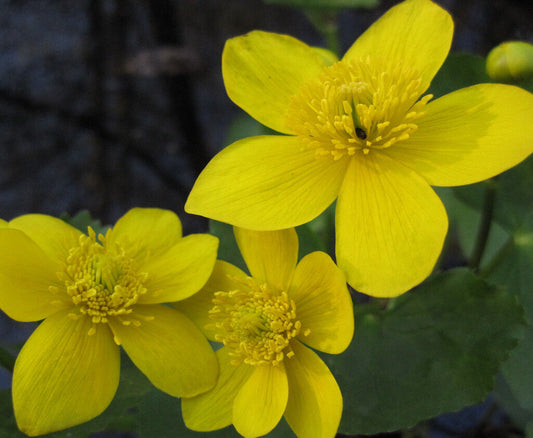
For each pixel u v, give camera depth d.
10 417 0.22
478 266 0.23
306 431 0.19
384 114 0.20
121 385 0.21
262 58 0.21
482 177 0.19
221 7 0.47
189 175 0.49
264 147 0.20
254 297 0.19
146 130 0.48
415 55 0.20
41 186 0.47
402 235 0.19
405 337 0.21
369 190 0.19
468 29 0.38
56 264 0.19
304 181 0.20
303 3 0.27
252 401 0.19
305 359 0.19
